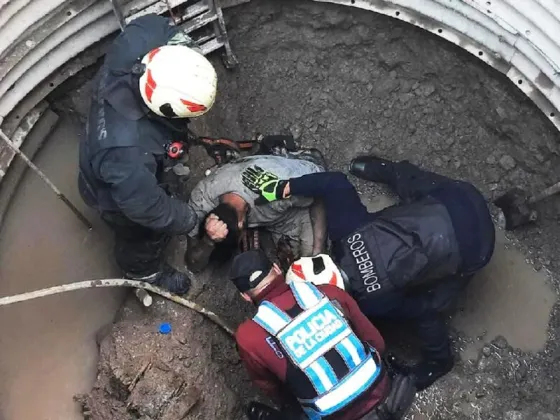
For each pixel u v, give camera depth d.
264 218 3.78
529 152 3.92
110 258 3.92
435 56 3.96
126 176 2.94
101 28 3.65
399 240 3.44
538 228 4.05
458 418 3.81
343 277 3.45
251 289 3.01
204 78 2.98
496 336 3.97
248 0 3.91
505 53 3.54
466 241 3.41
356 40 4.13
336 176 3.60
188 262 3.80
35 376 3.66
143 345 3.52
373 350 3.07
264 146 4.26
